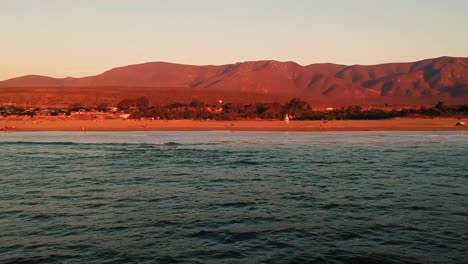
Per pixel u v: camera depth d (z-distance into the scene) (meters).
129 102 156.12
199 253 14.71
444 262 13.85
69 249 15.23
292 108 127.00
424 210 19.89
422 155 41.12
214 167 34.12
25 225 18.09
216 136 70.00
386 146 51.44
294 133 75.12
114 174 30.95
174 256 14.47
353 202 21.53
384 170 31.67
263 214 19.39
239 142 58.91
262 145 54.12
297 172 31.11
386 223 17.88
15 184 27.27
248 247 15.23
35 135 75.62
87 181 28.16
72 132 82.38
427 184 26.09
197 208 20.53
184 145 54.88
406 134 71.00
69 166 35.50
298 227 17.41
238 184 26.58
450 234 16.45
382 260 14.03
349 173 30.44
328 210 20.06
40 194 24.12
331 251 14.80
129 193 24.11
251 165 35.09
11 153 46.34
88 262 14.09
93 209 20.58
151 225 17.84
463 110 110.19
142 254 14.66
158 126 90.56
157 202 21.83
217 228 17.34
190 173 31.09
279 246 15.30
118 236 16.52
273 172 31.25
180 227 17.52
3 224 18.25
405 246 15.23
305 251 14.81
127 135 74.06
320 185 26.03
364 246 15.25
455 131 76.38
